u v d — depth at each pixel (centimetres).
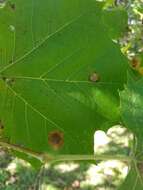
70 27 14
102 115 14
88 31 14
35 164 15
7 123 15
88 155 13
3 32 14
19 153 15
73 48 14
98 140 66
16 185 58
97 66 14
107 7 19
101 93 14
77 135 14
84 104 14
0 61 14
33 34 14
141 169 12
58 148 14
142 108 11
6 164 61
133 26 23
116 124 14
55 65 14
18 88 15
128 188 13
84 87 14
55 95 14
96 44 14
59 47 14
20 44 14
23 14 14
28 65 14
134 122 11
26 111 15
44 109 15
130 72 13
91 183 61
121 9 18
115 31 18
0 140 15
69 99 14
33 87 15
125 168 50
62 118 14
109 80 14
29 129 15
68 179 62
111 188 58
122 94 12
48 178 62
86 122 14
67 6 14
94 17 14
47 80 14
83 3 14
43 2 14
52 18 14
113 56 13
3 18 14
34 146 15
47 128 15
